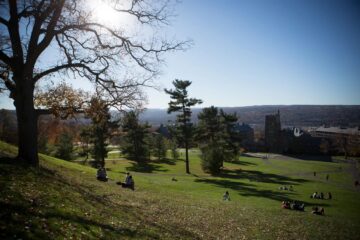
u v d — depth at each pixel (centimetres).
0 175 1323
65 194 1401
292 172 8138
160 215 1844
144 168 7494
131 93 1997
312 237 2066
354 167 9756
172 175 6456
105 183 2728
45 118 4884
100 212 1338
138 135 8562
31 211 1010
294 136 15338
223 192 4284
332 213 3319
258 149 16200
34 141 1811
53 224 969
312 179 6956
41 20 1762
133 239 1127
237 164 9438
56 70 1889
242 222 2172
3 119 5331
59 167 2780
